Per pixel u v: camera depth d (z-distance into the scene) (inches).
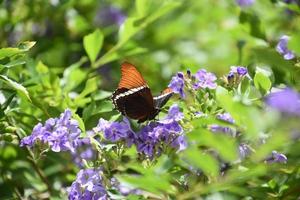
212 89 35.8
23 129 38.5
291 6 41.4
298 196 34.9
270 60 31.9
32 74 40.0
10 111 37.6
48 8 46.3
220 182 32.0
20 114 38.7
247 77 35.4
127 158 36.4
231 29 41.9
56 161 39.7
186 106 35.6
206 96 35.4
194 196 33.5
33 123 38.5
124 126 34.8
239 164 32.8
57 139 35.1
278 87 36.4
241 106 31.2
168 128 34.5
